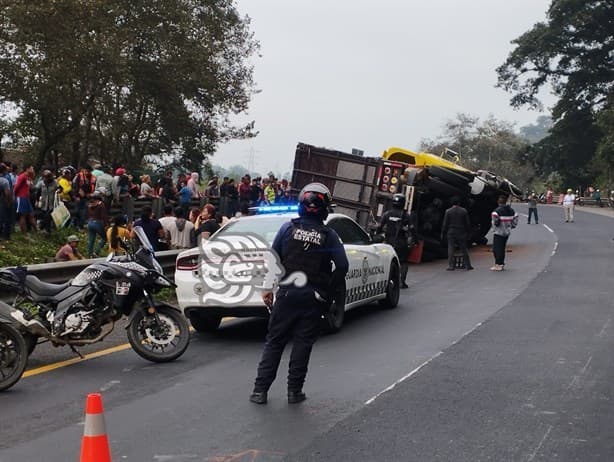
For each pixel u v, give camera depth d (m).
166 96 38.97
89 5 28.20
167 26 37.44
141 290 8.39
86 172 19.83
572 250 23.83
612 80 70.75
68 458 5.43
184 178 25.22
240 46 42.53
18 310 7.81
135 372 8.07
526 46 71.69
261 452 5.52
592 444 5.68
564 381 7.57
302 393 6.92
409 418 6.34
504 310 12.09
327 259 6.92
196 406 6.75
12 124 32.62
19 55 27.09
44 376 7.91
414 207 20.03
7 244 15.78
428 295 14.08
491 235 31.64
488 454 5.46
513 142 103.38
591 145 73.06
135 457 5.43
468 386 7.38
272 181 27.91
